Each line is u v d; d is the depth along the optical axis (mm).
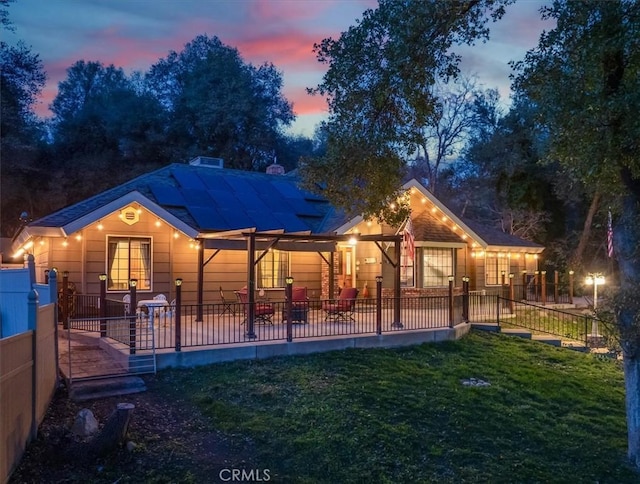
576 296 30562
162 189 19312
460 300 16594
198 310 16266
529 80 9883
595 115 8195
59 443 7105
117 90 42750
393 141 10812
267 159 43750
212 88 42250
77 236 16141
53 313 9367
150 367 10773
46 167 38812
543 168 36531
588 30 8719
